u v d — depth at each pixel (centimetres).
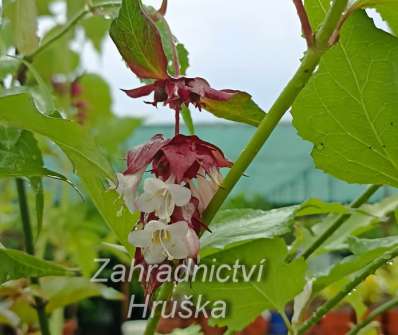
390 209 24
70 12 32
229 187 14
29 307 27
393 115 17
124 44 14
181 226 13
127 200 13
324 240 21
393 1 14
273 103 14
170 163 13
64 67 39
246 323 20
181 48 20
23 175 15
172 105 14
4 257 16
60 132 13
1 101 12
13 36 23
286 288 19
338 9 14
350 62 17
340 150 18
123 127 47
